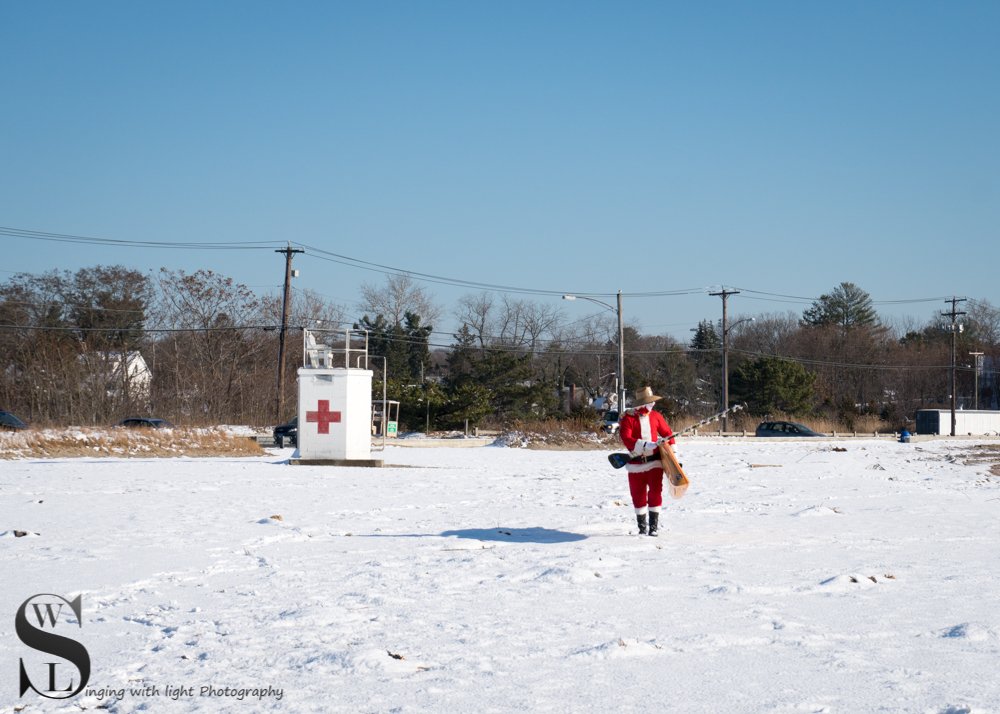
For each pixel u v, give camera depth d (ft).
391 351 307.99
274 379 223.92
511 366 210.18
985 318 406.82
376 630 21.39
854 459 103.45
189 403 209.05
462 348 257.55
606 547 33.71
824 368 333.83
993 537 37.88
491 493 57.82
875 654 19.29
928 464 98.58
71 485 63.00
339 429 88.17
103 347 207.10
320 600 24.68
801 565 30.40
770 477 74.02
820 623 22.11
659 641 20.24
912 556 32.53
